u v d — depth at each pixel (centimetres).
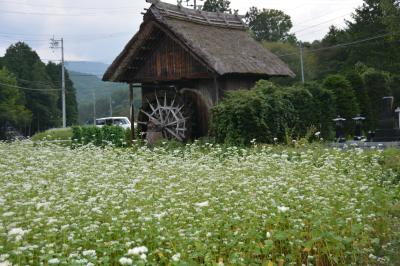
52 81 7725
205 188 897
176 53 2330
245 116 1831
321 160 1325
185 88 2333
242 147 1731
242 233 694
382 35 4912
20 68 7206
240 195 850
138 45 2331
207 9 5559
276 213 745
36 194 888
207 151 1734
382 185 1098
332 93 2219
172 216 727
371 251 743
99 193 882
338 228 724
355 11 5575
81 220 711
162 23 2209
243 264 607
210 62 2077
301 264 698
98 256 639
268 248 646
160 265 627
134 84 2584
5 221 663
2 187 938
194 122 2277
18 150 1617
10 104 6356
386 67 4894
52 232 638
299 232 705
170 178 1000
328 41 5884
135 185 932
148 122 2369
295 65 5844
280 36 7219
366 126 2488
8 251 580
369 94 2614
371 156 1346
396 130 2022
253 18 7231
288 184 962
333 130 2222
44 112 7094
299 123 2022
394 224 858
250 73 2236
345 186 926
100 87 16925
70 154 1477
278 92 1969
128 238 632
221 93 2256
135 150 1905
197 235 641
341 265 695
